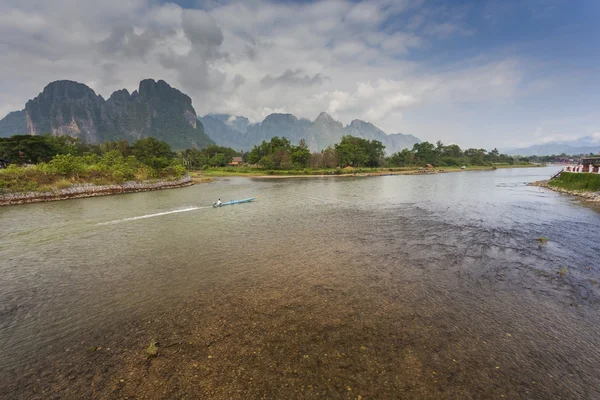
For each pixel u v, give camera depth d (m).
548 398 7.36
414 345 9.30
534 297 12.55
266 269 15.72
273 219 29.09
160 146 116.50
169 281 14.38
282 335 9.80
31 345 9.57
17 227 25.95
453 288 13.33
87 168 53.56
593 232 23.44
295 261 16.88
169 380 7.87
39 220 28.84
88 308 11.90
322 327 10.23
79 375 8.15
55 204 39.41
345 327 10.23
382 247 19.52
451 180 84.06
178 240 21.70
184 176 76.56
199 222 27.88
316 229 24.66
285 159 127.81
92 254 18.69
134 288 13.66
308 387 7.61
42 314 11.51
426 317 10.91
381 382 7.79
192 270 15.75
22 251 19.42
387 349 9.09
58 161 48.34
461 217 29.36
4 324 10.84
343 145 144.12
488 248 19.28
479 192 52.03
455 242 20.64
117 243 21.08
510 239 21.42
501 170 147.88
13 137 78.50
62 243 21.19
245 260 17.19
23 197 39.72
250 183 77.50
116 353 9.04
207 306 11.83
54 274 15.55
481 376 8.05
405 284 13.73
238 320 10.74
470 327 10.30
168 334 9.95
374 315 11.02
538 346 9.35
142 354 8.95
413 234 22.84
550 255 17.95
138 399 7.25
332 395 7.36
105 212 33.19
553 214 30.89
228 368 8.29
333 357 8.73
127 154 112.94
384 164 159.38
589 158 66.44
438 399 7.25
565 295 12.76
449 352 8.99
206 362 8.55
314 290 13.11
